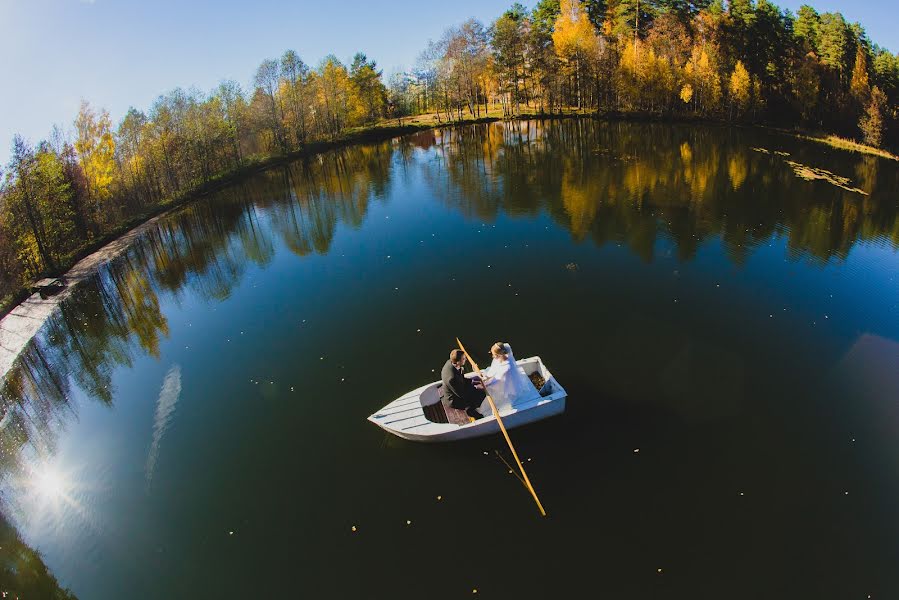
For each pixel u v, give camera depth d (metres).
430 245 21.00
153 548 8.92
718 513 8.70
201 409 12.40
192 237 28.27
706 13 57.25
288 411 11.86
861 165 32.03
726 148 36.75
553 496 9.12
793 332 13.61
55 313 20.66
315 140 57.38
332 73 63.84
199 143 44.12
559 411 10.74
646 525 8.54
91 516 9.78
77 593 8.34
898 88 53.59
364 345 14.12
